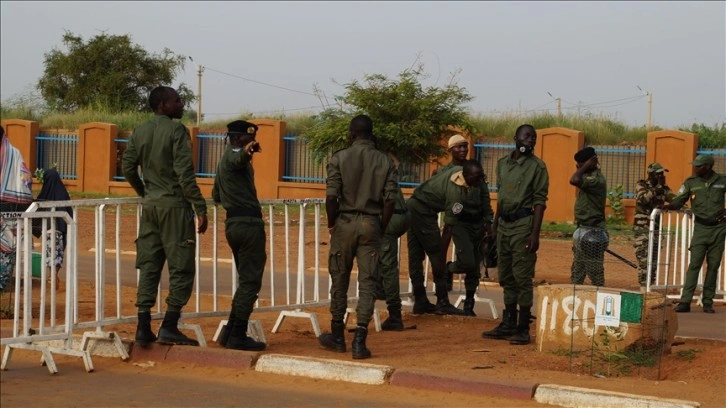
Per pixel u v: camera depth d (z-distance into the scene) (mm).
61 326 8719
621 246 20781
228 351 8445
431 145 27609
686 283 13102
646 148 28078
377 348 9391
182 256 8562
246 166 8789
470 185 10758
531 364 8680
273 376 8125
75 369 8336
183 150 8375
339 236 8781
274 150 33344
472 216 11227
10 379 7891
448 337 10172
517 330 9898
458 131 29281
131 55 51219
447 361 8695
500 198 9664
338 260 8867
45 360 8203
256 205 8891
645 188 14977
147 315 8711
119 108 48250
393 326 10672
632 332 8711
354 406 7203
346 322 10859
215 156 35094
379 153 8797
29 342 8219
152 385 7785
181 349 8531
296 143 33562
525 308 9664
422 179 30391
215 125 37281
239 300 8883
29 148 38000
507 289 9961
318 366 8070
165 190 8484
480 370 8305
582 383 7859
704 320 12305
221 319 10977
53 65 51531
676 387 7863
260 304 12195
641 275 14555
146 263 8688
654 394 7562
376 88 27453
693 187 13000
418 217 11312
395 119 27531
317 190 32312
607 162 28750
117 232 9023
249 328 9398
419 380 7738
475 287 11617
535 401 7352
